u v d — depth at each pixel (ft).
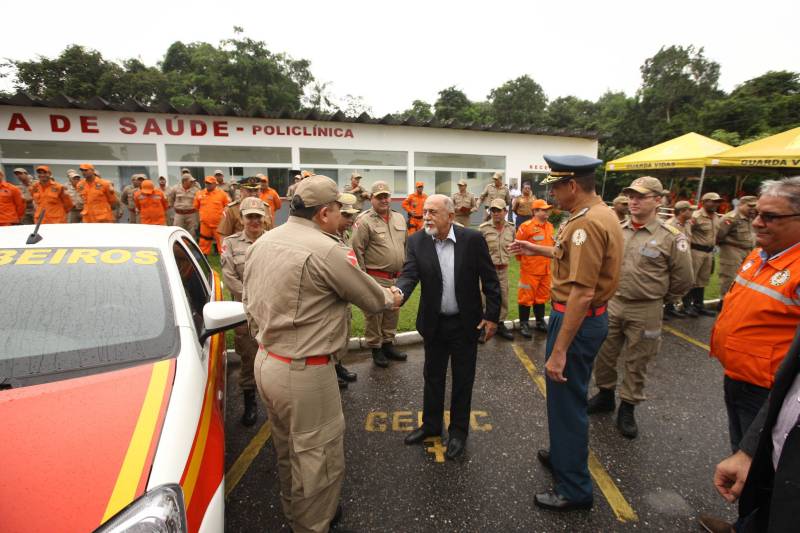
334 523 7.36
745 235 19.76
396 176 42.19
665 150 33.96
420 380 13.08
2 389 4.99
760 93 83.87
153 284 6.87
